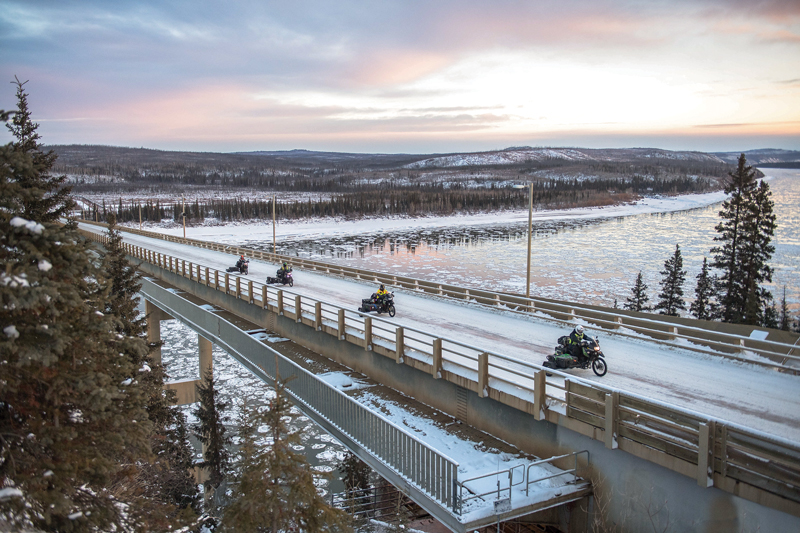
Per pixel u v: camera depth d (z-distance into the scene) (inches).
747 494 357.4
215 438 1022.4
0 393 311.6
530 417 525.7
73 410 346.3
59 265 315.0
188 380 1425.9
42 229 301.6
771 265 2682.1
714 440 374.9
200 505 852.6
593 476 464.1
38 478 304.0
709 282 1904.5
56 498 300.7
